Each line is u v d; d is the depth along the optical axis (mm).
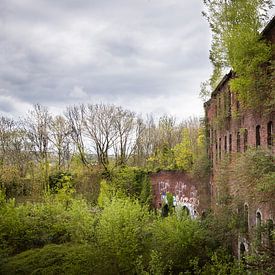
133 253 18484
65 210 27719
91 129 48531
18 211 25688
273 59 14211
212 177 27922
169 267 17609
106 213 19688
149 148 53750
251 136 17250
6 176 41969
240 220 17422
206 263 16875
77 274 18203
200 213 29266
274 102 13266
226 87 22312
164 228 19578
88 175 44406
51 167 46000
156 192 39031
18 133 46688
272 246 12273
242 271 12820
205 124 30594
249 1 14930
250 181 12820
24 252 21719
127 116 50688
